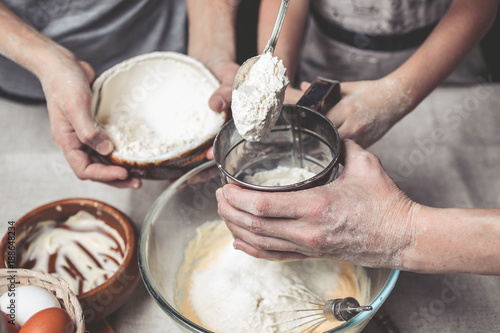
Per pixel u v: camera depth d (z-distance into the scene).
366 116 0.78
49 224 0.86
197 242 0.79
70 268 0.82
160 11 1.20
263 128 0.59
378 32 1.12
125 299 0.74
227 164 0.65
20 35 0.92
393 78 0.82
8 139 1.11
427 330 0.75
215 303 0.70
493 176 0.98
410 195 0.96
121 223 0.81
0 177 1.02
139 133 0.87
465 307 0.78
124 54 1.23
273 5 1.08
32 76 1.18
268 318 0.67
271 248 0.62
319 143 0.65
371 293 0.67
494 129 1.08
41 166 1.04
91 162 0.85
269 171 0.71
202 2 1.12
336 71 1.22
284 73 0.60
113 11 1.13
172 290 0.72
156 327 0.76
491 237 0.56
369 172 0.61
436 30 0.89
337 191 0.58
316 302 0.69
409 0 1.05
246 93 0.58
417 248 0.59
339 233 0.58
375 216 0.58
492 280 0.81
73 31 1.14
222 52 1.04
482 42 1.40
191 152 0.77
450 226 0.57
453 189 0.96
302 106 0.65
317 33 1.19
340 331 0.57
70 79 0.83
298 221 0.58
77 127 0.79
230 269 0.74
